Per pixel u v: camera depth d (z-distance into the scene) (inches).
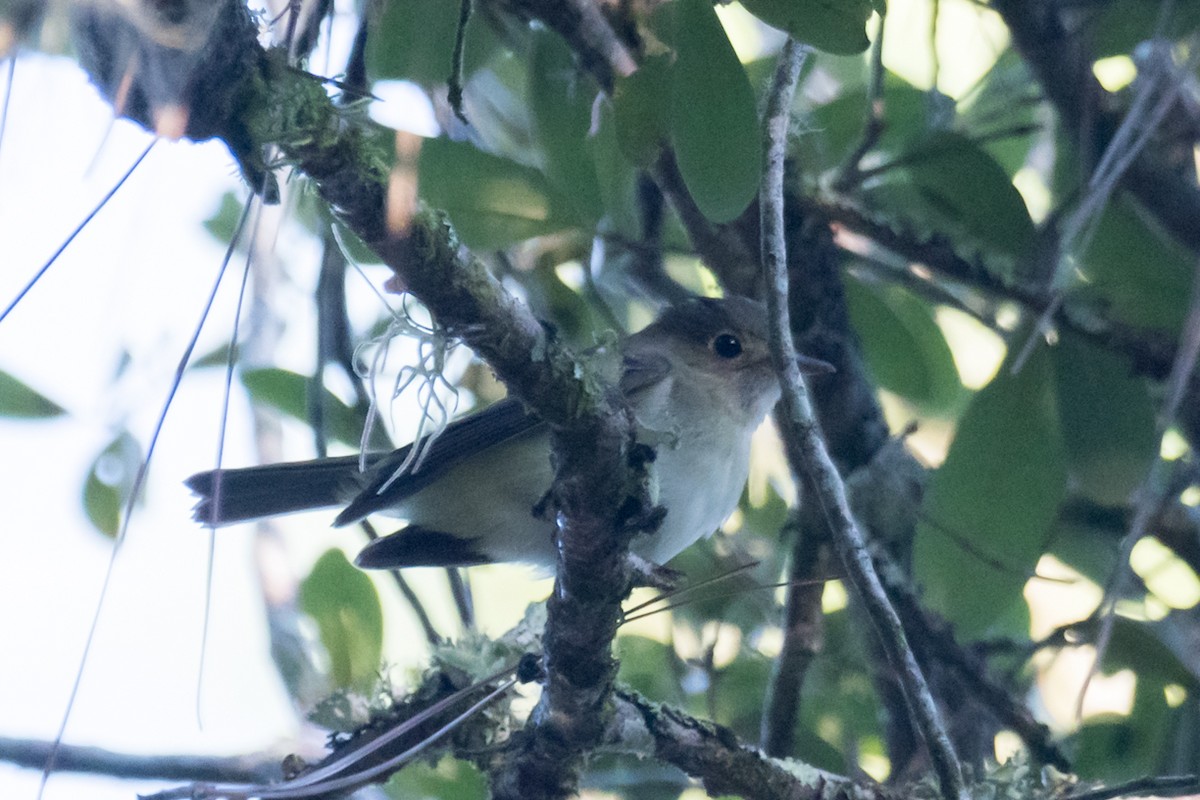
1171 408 223.0
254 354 351.9
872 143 329.7
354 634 333.7
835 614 362.0
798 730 339.6
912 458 345.1
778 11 224.2
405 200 178.7
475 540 346.0
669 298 374.0
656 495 224.8
